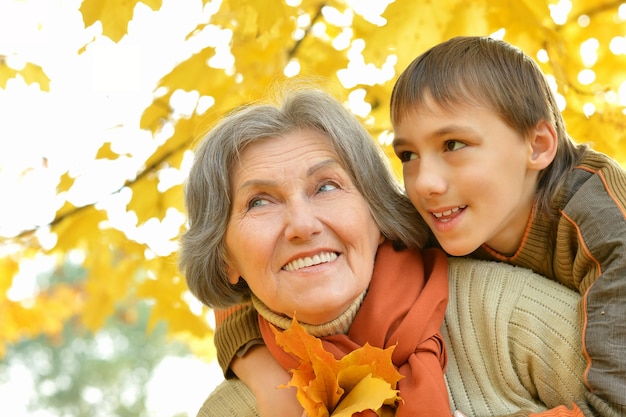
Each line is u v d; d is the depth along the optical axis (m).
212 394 2.74
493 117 2.54
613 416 2.26
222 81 3.58
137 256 3.97
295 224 2.44
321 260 2.49
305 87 2.80
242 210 2.54
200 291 2.70
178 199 3.69
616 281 2.37
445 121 2.53
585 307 2.41
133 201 3.69
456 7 3.25
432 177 2.54
